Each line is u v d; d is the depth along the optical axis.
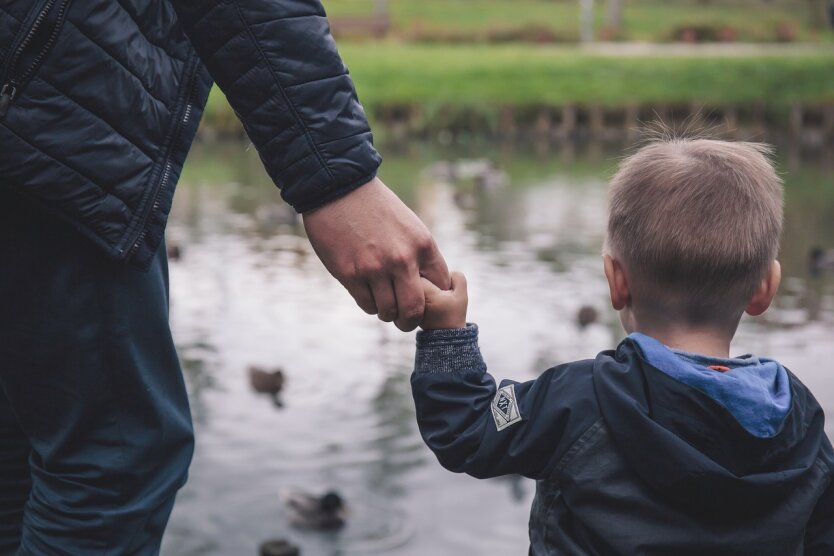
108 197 1.59
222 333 11.62
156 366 1.70
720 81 38.28
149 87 1.64
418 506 7.85
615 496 1.68
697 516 1.65
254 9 1.65
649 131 2.24
